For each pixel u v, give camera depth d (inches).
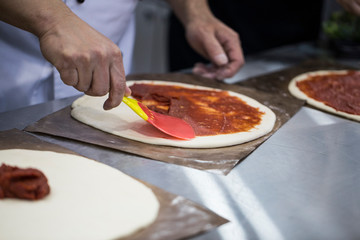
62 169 29.2
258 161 34.2
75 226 23.4
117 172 29.6
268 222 25.9
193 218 25.0
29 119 39.0
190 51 89.6
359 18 69.4
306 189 30.3
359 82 57.5
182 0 62.4
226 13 86.3
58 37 33.5
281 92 52.5
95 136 35.9
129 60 62.4
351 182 31.8
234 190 29.4
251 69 61.9
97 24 53.5
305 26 89.1
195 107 44.1
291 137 39.5
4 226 22.9
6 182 25.0
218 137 36.9
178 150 34.7
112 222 23.9
